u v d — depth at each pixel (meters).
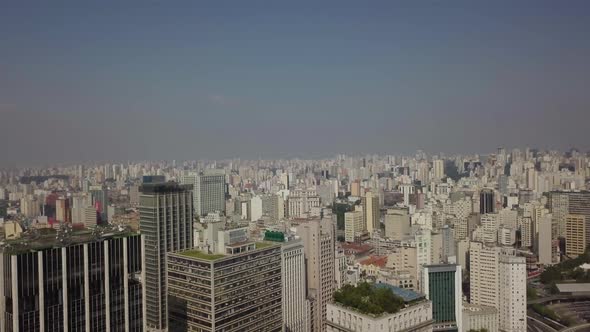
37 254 189.12
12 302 183.75
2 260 187.00
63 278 196.75
